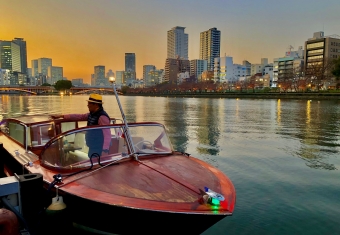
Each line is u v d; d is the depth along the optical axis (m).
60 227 3.65
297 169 9.02
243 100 77.94
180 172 4.11
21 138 5.44
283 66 122.06
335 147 12.88
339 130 18.98
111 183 3.73
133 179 3.83
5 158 5.67
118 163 4.29
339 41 102.06
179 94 128.38
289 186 7.34
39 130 5.25
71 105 54.97
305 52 108.31
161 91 162.00
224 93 103.25
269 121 24.81
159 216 3.25
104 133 4.34
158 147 4.85
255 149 12.40
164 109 41.81
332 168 9.16
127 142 4.50
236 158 10.60
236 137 15.93
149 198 3.41
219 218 3.30
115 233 3.67
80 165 4.11
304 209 5.94
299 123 23.22
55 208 3.59
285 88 91.62
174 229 3.44
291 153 11.52
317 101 61.31
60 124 5.47
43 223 3.77
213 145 13.41
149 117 28.94
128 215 3.35
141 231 3.53
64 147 4.18
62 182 3.82
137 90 177.12
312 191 6.98
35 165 4.50
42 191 3.88
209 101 73.88
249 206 6.10
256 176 8.23
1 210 3.44
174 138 15.54
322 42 101.19
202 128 19.98
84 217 3.70
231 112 35.47
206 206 3.33
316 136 16.31
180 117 28.92
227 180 4.21
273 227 5.21
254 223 5.36
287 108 42.25
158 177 3.90
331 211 5.84
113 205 3.29
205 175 4.16
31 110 40.50
